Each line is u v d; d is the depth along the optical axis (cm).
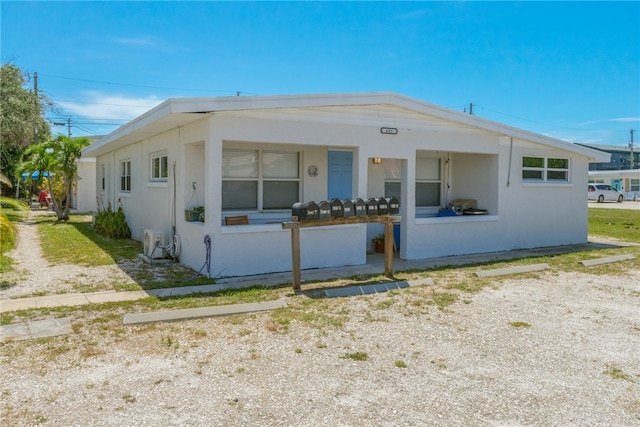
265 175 1033
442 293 749
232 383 431
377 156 991
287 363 476
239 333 556
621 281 855
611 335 570
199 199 955
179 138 959
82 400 396
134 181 1346
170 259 997
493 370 467
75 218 2083
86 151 1725
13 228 955
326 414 380
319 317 617
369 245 1197
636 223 2023
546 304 700
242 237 858
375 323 600
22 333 546
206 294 722
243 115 838
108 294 719
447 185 1292
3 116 2020
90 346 511
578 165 1345
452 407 394
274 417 374
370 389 424
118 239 1362
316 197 1083
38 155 1903
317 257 936
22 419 365
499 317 633
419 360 489
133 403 393
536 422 372
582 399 410
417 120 1043
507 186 1199
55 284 788
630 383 442
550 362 489
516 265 982
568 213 1327
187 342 527
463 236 1132
